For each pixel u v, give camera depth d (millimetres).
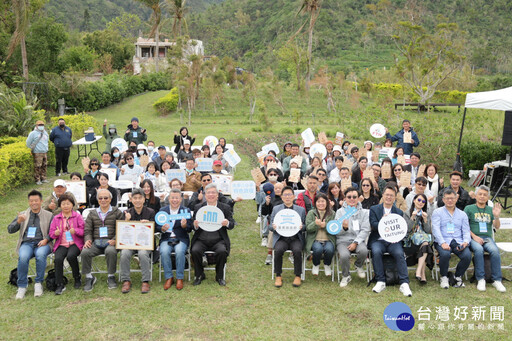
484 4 82812
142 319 5234
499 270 6094
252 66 74438
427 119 14812
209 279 6426
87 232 6133
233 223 6453
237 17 115750
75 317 5285
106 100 32406
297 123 25328
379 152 10156
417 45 34656
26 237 6035
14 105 15867
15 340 4809
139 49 58594
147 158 9242
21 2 24328
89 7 120875
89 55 40594
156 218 6230
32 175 12000
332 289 6070
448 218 6316
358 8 95688
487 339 4871
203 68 33375
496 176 11195
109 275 6090
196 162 9445
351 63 74125
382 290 5996
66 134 12859
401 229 6074
